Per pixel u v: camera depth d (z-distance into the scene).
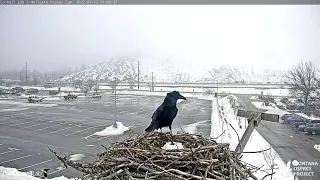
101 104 40.53
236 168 3.64
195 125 24.38
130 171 3.59
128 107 37.22
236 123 24.50
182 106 37.88
